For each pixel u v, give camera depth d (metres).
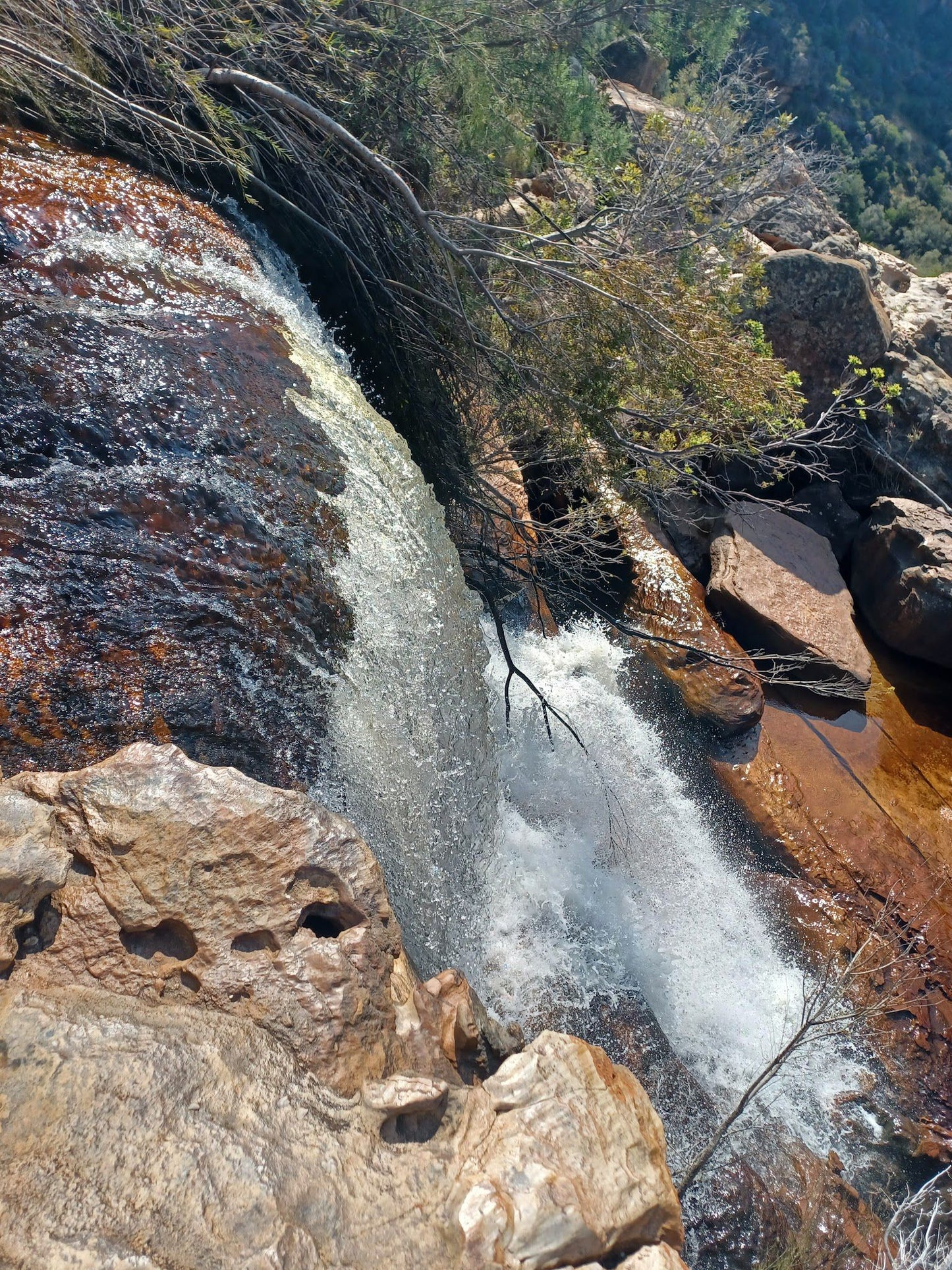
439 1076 2.25
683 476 6.42
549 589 6.52
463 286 5.92
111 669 2.86
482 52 5.99
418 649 3.85
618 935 4.83
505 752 5.33
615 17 7.51
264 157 5.08
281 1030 2.09
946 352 9.73
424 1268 1.76
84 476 3.16
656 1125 2.23
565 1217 1.90
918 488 8.59
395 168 5.61
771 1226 4.05
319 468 3.77
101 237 3.87
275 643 3.25
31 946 2.09
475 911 4.06
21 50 4.07
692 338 5.66
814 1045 4.87
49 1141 1.70
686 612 6.80
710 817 5.83
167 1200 1.67
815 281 7.93
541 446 6.73
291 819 2.43
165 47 4.67
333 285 5.30
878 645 7.77
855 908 5.61
